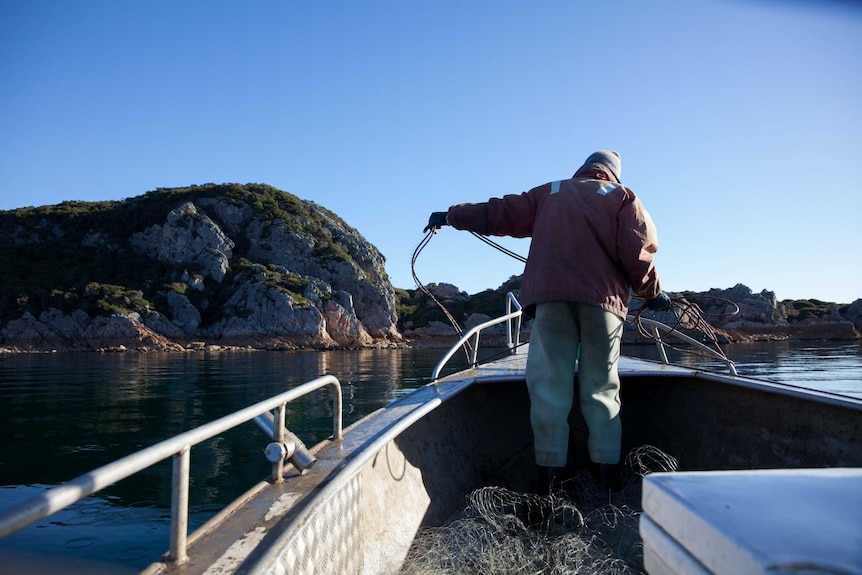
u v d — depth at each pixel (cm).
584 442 338
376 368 2755
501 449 353
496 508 270
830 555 61
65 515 493
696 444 329
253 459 705
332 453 198
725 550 66
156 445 109
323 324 6569
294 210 8819
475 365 406
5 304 5834
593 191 250
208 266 7188
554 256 247
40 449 759
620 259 246
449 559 222
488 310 8250
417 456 274
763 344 5544
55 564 388
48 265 6794
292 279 7119
